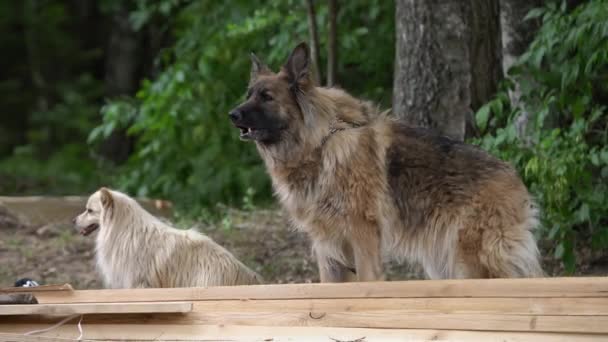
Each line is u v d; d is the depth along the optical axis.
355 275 11.61
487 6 14.95
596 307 8.80
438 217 10.90
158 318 10.31
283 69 11.26
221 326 10.02
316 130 10.95
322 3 19.22
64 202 19.50
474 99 14.84
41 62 36.97
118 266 12.19
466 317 9.26
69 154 31.91
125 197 12.42
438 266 11.10
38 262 16.34
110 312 10.20
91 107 34.62
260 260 15.73
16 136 37.12
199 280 11.91
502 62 15.21
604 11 13.02
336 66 17.77
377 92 19.72
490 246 10.70
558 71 14.07
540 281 9.14
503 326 9.08
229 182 19.98
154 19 27.17
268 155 11.33
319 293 9.94
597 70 14.52
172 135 20.39
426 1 14.86
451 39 14.81
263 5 20.27
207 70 19.42
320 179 10.98
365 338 9.44
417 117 15.01
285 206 11.48
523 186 11.08
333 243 11.23
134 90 31.75
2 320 10.80
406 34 15.09
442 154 10.97
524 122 14.77
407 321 9.48
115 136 29.86
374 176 10.88
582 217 13.24
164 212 19.47
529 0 14.95
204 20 20.84
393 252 11.32
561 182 13.06
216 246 12.26
